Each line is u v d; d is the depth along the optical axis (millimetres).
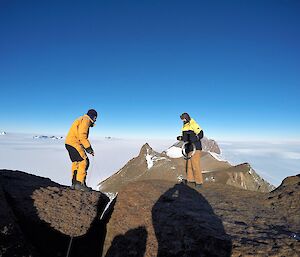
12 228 3148
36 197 4176
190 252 3230
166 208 4332
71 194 4723
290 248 2971
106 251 3820
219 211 4250
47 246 3627
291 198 4582
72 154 5172
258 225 3680
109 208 5082
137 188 5188
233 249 3059
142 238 3750
